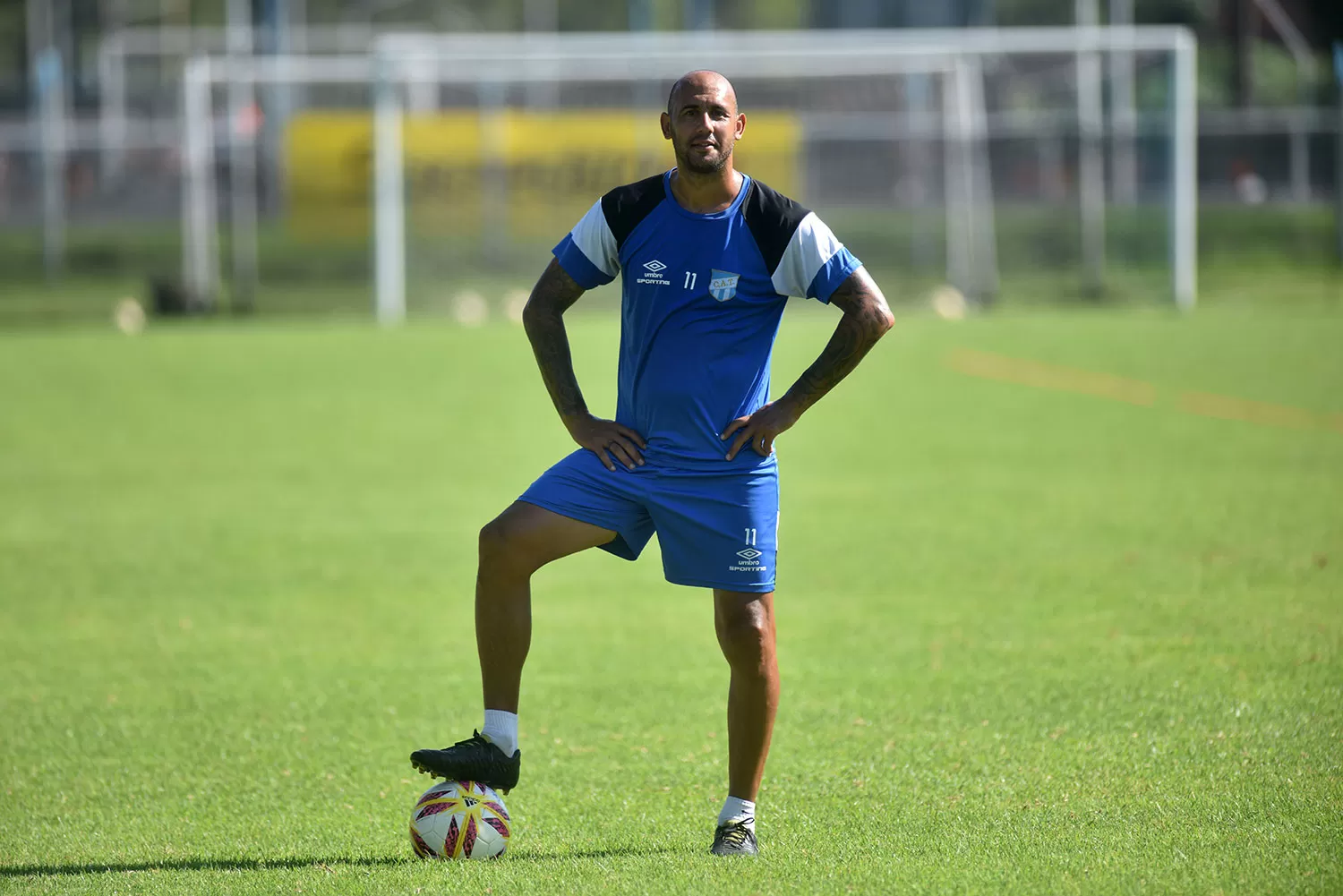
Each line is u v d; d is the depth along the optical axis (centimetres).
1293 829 1603
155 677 2422
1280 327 7825
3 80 13950
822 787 1831
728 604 1606
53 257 10650
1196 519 3516
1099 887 1442
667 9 14062
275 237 11538
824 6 12912
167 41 14075
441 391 6122
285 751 2036
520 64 10600
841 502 3831
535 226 10056
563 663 2483
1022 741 1984
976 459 4459
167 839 1688
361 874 1535
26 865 1600
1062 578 2969
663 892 1452
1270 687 2197
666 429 1591
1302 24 12912
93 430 5219
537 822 1730
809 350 7244
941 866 1512
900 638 2567
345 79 10031
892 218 10681
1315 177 11062
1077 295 9900
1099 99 11588
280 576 3153
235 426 5278
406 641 2644
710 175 1541
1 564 3262
